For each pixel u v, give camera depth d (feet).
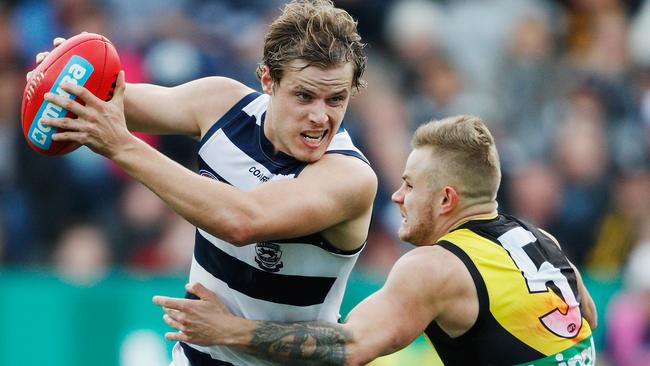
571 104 116.67
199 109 51.80
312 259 50.37
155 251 95.14
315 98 46.85
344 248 50.42
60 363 83.82
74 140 45.09
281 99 47.34
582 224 107.86
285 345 48.88
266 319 51.96
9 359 83.25
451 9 122.01
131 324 84.79
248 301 51.52
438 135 52.19
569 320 50.14
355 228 49.65
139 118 51.85
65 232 97.66
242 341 48.83
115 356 84.43
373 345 48.98
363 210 49.08
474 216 51.75
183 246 94.94
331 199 47.42
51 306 84.12
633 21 130.00
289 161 49.08
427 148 52.47
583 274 103.09
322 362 48.93
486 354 49.26
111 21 109.09
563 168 111.04
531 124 116.06
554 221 107.14
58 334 84.02
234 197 45.73
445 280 48.96
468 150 51.49
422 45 117.39
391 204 102.01
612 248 107.04
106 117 45.47
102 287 84.69
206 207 45.29
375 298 49.93
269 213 46.14
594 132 113.39
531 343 49.19
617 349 91.40
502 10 123.13
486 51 119.96
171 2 111.04
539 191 106.93
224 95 51.72
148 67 104.01
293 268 50.42
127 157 45.34
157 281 85.56
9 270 92.53
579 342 50.29
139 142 45.83
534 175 108.17
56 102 45.37
